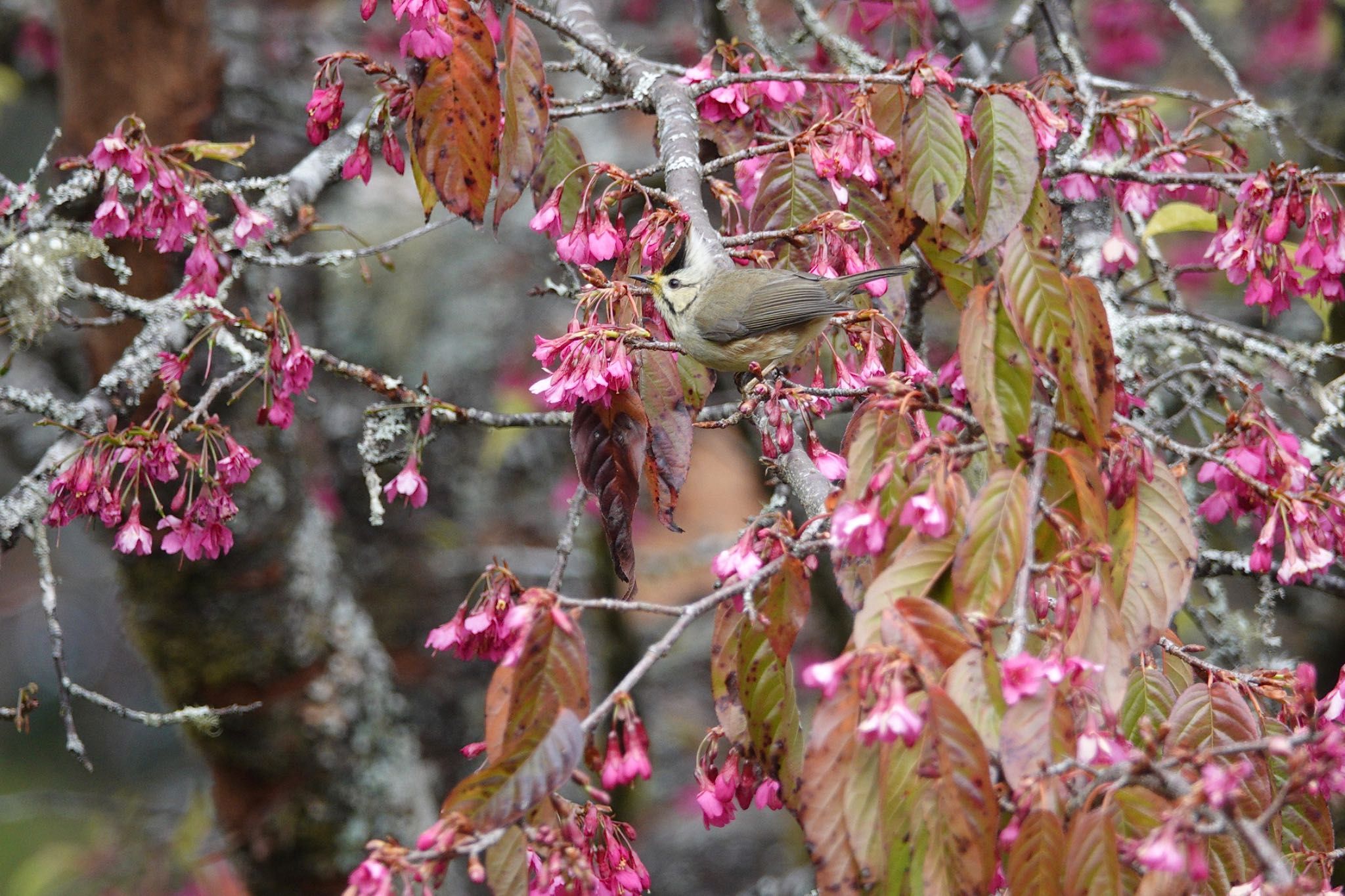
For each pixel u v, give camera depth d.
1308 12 9.47
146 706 14.39
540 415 5.14
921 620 2.72
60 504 4.48
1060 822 2.55
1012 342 3.09
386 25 9.05
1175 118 9.26
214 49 6.49
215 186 5.03
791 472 4.02
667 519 4.04
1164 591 3.23
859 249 4.62
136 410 6.07
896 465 3.03
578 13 5.63
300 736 6.96
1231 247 4.36
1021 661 2.64
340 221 9.62
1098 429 3.16
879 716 2.59
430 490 9.83
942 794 2.62
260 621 6.84
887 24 7.47
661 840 10.29
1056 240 4.40
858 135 4.27
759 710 3.40
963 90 6.12
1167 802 2.68
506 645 3.62
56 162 5.28
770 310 4.57
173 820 8.16
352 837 7.04
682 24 9.52
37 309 5.11
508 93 4.29
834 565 3.27
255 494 6.67
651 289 4.47
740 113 4.84
